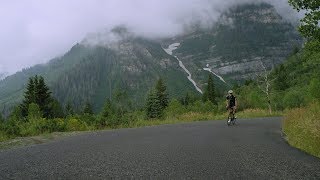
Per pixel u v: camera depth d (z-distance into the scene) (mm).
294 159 8992
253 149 10969
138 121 32125
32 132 20109
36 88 57688
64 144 12680
